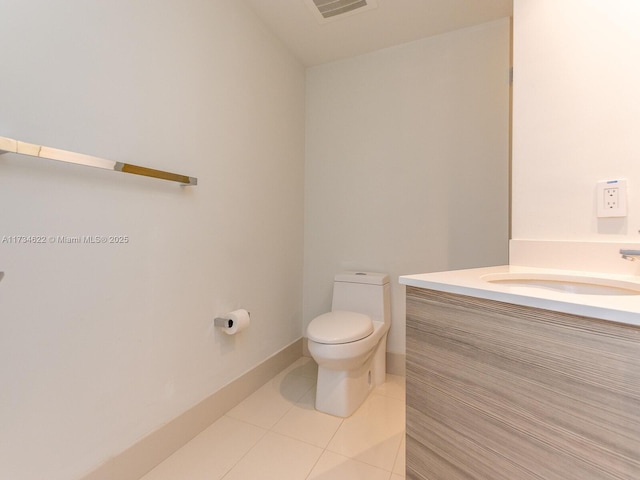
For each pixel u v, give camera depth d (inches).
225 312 57.9
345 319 62.2
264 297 69.4
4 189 29.5
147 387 43.5
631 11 37.2
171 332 47.2
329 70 83.5
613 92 38.3
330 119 83.4
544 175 43.5
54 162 33.2
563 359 21.6
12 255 30.2
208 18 53.4
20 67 30.3
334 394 57.4
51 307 33.1
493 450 25.6
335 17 66.3
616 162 38.1
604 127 38.9
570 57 41.3
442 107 71.4
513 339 24.3
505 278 38.2
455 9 63.4
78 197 35.4
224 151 57.4
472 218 68.5
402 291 74.9
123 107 39.9
